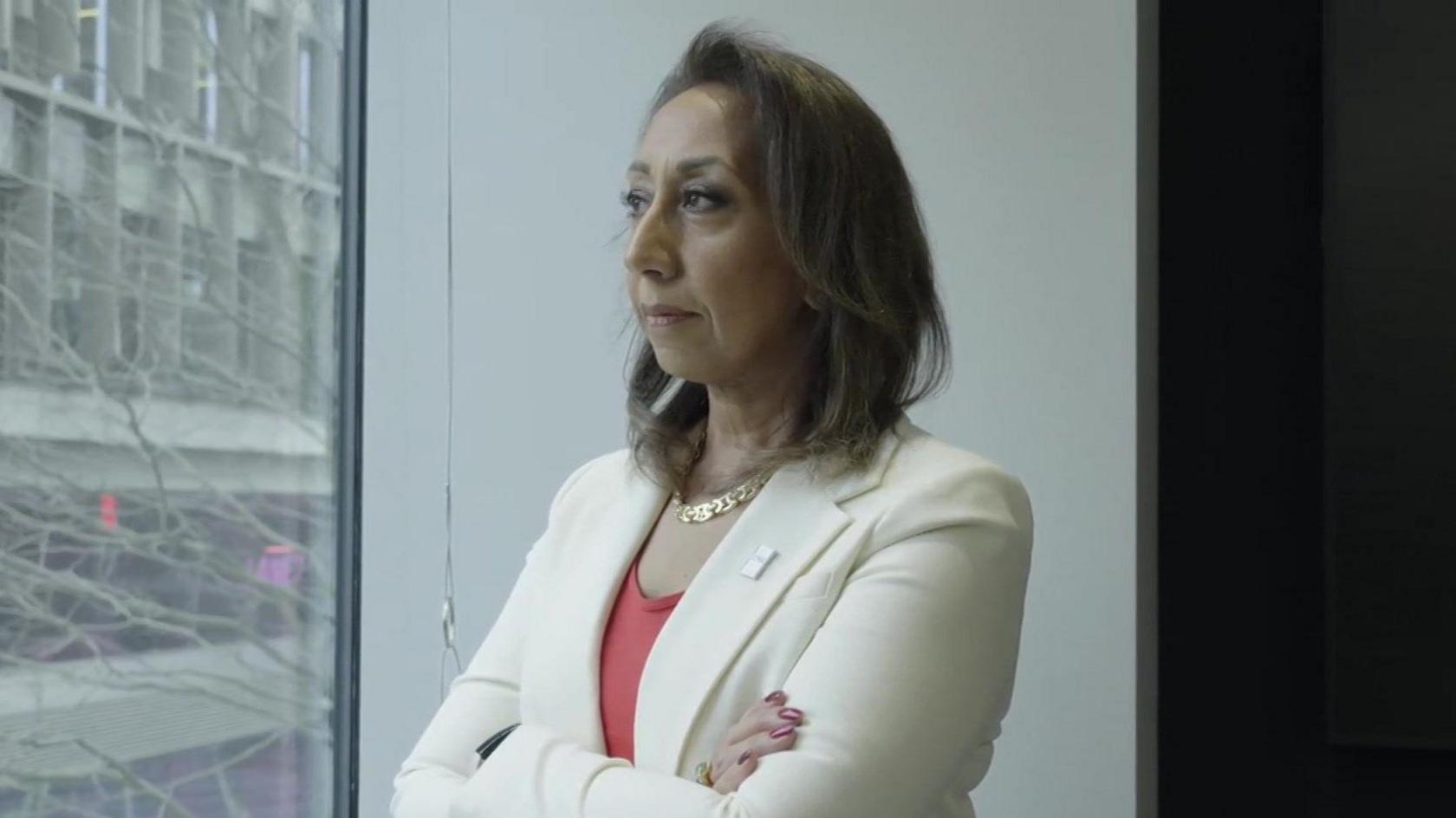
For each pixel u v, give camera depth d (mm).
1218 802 2652
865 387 1806
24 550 2531
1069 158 2598
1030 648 2566
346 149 3209
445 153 3078
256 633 2998
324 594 3164
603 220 2951
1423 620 2477
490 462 3020
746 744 1608
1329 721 2523
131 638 2729
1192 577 2686
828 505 1756
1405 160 2512
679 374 1839
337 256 3201
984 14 2656
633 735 1756
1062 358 2582
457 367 3057
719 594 1744
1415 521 2484
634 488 1954
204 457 2887
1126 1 2572
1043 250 2605
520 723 1947
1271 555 2652
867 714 1603
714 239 1794
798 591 1702
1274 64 2684
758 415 1885
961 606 1680
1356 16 2545
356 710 3156
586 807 1623
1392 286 2512
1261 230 2680
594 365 2947
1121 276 2561
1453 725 2455
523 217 3014
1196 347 2699
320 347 3170
